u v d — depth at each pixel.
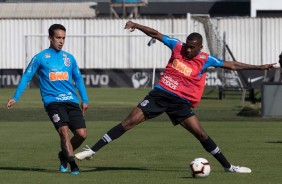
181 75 23.28
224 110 56.81
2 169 25.61
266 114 49.75
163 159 28.48
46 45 101.19
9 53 102.31
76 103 24.08
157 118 50.09
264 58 97.94
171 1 130.38
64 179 22.91
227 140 35.59
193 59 23.34
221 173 24.22
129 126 23.75
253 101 65.94
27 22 102.19
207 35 72.06
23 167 26.22
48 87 23.80
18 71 98.00
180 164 26.95
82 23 101.62
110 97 73.94
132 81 96.12
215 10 128.75
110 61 100.94
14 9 117.88
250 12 119.19
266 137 37.12
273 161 27.59
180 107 23.48
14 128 42.91
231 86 73.44
